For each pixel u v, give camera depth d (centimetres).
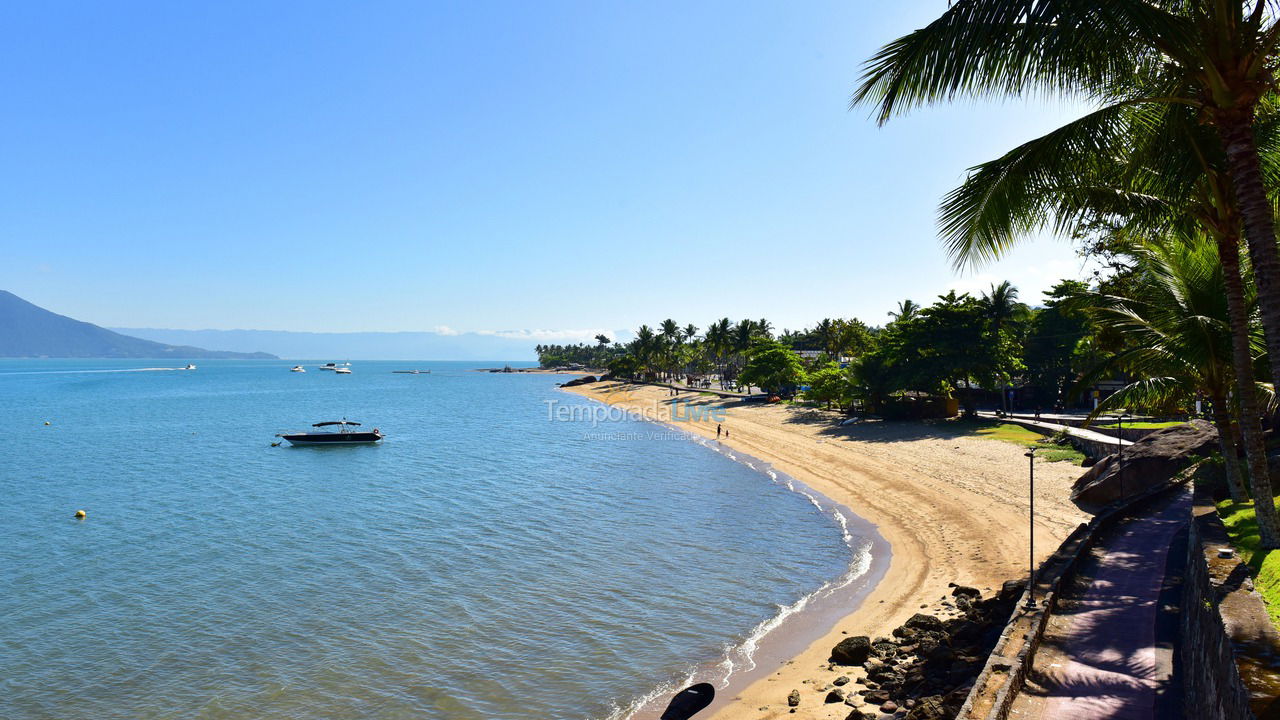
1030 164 1158
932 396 7138
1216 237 1355
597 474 5397
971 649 1728
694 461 6059
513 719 1694
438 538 3428
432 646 2114
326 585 2703
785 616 2314
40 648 2119
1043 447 4797
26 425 9700
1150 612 1599
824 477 4875
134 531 3622
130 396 17012
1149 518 2488
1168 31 909
